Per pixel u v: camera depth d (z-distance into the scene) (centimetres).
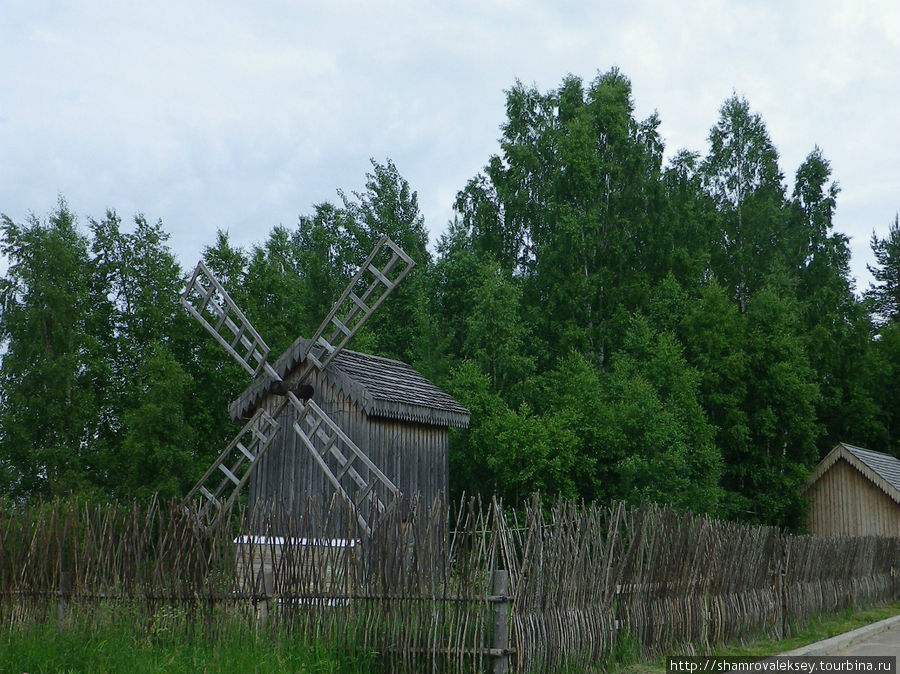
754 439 3897
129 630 1190
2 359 3039
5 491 2833
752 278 4703
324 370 1941
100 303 3425
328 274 4600
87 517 1337
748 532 1677
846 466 3778
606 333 3981
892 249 6894
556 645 1120
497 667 1048
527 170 4341
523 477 2961
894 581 2689
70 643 1120
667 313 4059
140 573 1280
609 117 4359
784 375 3878
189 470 2900
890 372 4788
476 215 4431
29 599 1341
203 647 1127
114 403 3225
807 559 1944
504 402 3284
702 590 1495
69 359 3023
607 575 1245
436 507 1145
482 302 3619
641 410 3142
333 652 1103
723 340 3888
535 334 4141
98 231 3484
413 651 1091
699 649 1448
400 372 2208
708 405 3881
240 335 1977
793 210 5081
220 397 3250
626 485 3075
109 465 3003
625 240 4262
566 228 4016
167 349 3244
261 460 1964
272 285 3588
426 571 1111
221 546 1277
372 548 1160
